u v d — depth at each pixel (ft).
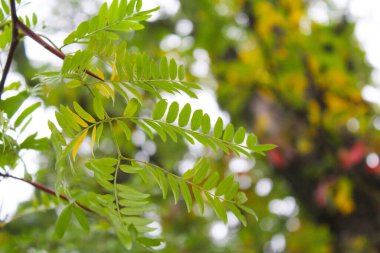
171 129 2.56
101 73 2.67
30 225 5.95
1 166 3.06
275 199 13.06
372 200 10.96
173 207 10.75
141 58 2.50
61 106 2.46
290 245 11.77
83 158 4.73
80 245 6.46
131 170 2.55
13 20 2.59
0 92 2.74
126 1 2.56
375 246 10.84
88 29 2.55
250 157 2.57
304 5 12.56
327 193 11.07
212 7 11.64
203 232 11.51
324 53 11.27
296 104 11.36
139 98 2.56
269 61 11.31
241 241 12.55
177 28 12.19
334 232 11.53
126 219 2.41
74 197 2.15
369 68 12.70
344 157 10.94
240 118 12.44
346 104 11.29
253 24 11.73
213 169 12.01
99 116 2.51
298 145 11.37
